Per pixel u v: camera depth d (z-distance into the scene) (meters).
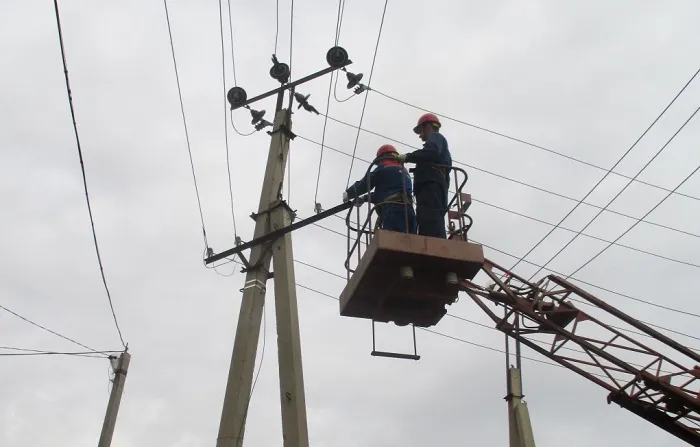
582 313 14.21
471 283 14.07
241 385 10.22
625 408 14.67
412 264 8.89
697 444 14.74
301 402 9.65
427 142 9.53
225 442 9.71
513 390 16.97
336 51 13.00
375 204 9.74
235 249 11.38
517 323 14.38
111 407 16.91
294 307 10.53
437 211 9.31
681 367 14.26
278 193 12.01
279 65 13.42
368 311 9.83
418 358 9.74
